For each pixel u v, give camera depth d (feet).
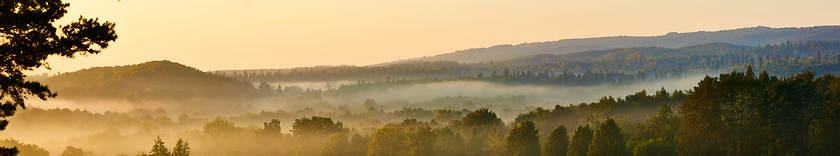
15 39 81.05
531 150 261.65
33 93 86.17
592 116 360.07
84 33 82.89
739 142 223.30
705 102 230.48
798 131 211.00
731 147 222.48
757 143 213.66
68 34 82.79
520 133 265.95
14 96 84.99
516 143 264.93
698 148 225.97
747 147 217.36
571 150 238.27
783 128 208.64
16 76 83.25
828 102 208.44
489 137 340.80
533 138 265.13
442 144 319.68
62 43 81.30
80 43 83.41
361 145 344.49
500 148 298.97
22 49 79.97
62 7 84.53
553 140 251.19
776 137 208.23
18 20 79.46
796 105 212.43
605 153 223.10
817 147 203.21
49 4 82.43
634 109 375.45
